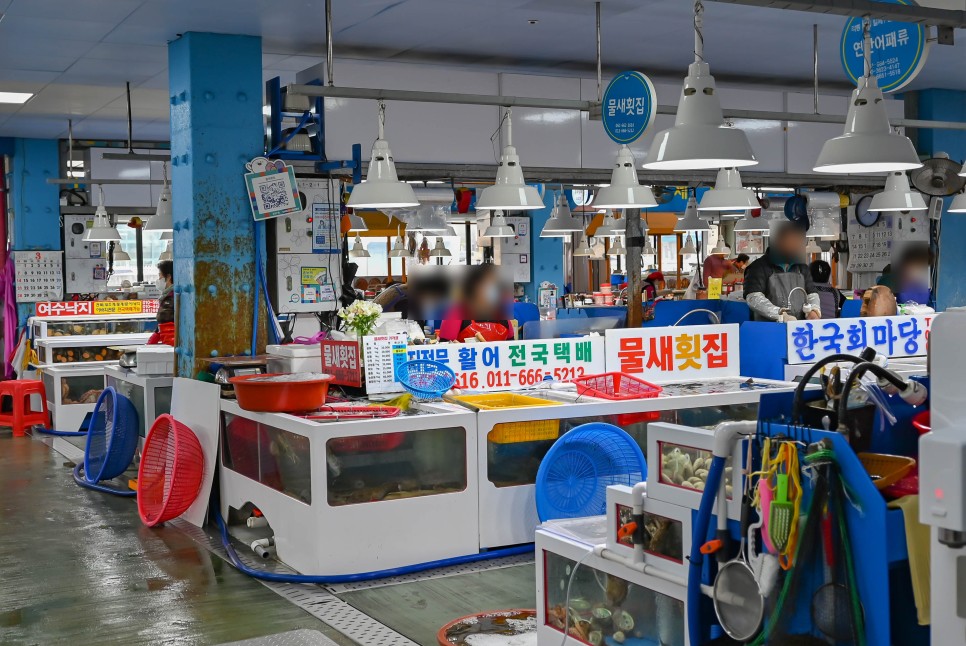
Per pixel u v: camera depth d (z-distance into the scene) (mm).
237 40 7891
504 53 9312
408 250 14750
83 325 12328
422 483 5656
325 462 5359
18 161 14383
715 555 3227
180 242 7902
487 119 9195
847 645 2811
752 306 8312
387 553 5508
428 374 6336
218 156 7754
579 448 5648
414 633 4582
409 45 8883
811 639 2885
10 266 14391
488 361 6492
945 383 2424
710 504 3150
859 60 6328
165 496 6938
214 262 7703
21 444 10438
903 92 11562
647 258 18922
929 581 2764
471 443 5727
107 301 13328
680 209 17156
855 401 3250
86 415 11062
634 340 6844
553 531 4098
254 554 6035
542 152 9516
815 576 2881
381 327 6758
